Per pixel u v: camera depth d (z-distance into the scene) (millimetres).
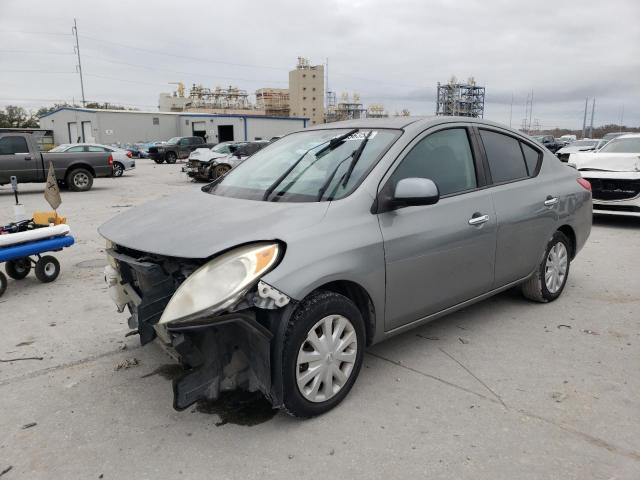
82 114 54375
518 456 2584
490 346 3900
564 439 2721
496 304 4832
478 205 3789
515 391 3229
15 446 2711
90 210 11820
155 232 3029
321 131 4066
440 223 3469
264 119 53719
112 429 2861
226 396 3178
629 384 3311
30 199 14148
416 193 3035
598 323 4363
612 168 8836
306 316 2742
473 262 3766
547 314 4570
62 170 15750
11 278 6000
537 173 4555
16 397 3223
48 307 4969
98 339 4156
